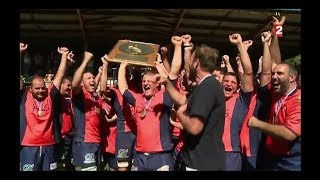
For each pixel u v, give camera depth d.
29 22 4.23
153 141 3.44
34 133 3.60
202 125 2.72
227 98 3.51
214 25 4.43
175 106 3.11
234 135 3.44
